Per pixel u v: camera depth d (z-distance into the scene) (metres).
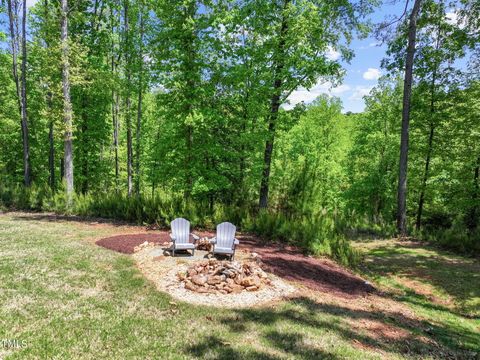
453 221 17.70
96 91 17.56
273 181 14.15
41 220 12.89
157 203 13.41
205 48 13.09
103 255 8.06
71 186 15.17
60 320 4.55
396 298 8.08
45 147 23.48
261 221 12.45
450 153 17.02
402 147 15.41
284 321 5.33
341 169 26.09
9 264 6.72
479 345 5.76
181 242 8.94
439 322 6.82
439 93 16.30
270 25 13.34
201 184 12.65
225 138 15.66
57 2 16.30
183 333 4.57
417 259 11.70
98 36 18.53
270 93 13.73
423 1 14.99
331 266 9.77
